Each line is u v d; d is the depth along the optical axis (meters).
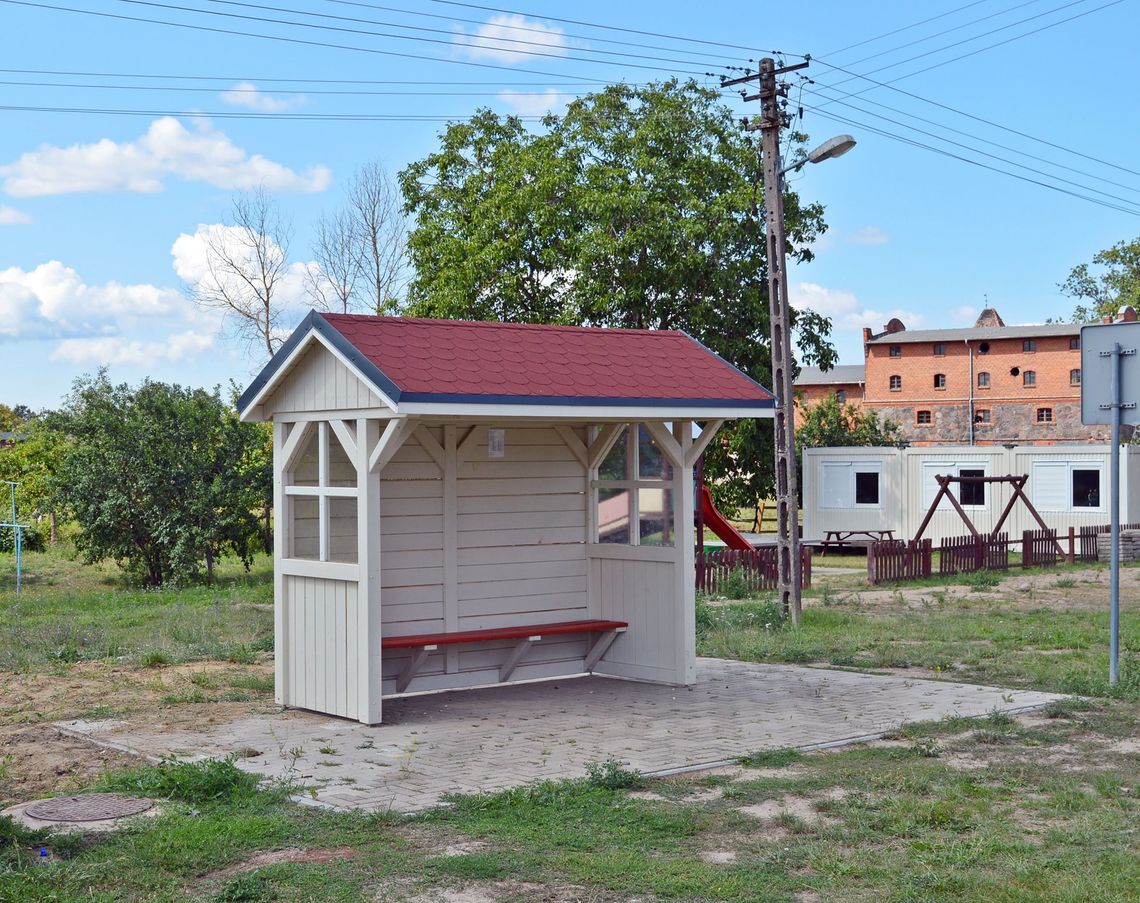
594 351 12.02
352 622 10.69
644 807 7.40
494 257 32.06
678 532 12.50
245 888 5.80
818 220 34.53
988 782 8.03
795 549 18.08
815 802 7.49
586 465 13.29
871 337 78.81
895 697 11.60
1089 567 30.34
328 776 8.44
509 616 12.66
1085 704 10.80
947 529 35.75
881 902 5.63
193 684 12.90
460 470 12.33
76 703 11.79
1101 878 5.88
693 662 12.52
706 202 32.56
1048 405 70.06
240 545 29.12
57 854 6.52
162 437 28.23
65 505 28.92
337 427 10.77
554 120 34.50
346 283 42.97
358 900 5.71
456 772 8.55
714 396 11.95
